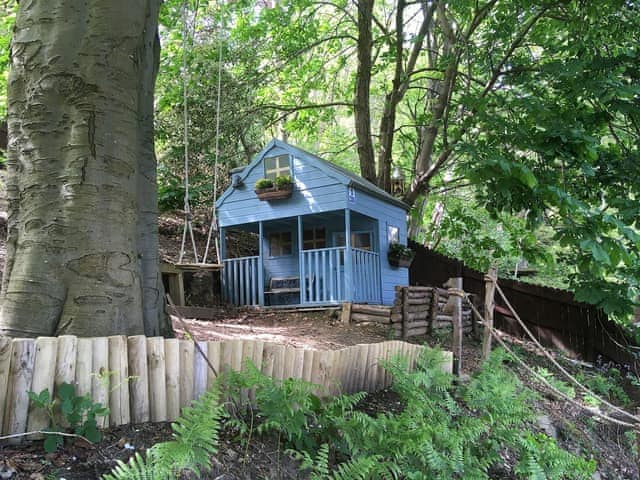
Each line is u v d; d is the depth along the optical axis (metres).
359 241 11.66
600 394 8.59
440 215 20.23
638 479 6.34
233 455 3.24
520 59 11.50
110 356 3.11
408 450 3.67
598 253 6.97
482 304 10.68
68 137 3.55
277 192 10.49
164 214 14.02
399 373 4.86
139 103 4.34
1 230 8.95
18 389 2.71
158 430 3.19
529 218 8.18
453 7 12.29
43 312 3.33
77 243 3.45
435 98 17.09
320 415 3.91
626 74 8.94
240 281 10.90
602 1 9.39
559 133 7.77
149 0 4.36
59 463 2.62
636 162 9.16
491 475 4.62
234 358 3.85
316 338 7.52
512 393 5.32
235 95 14.37
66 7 3.67
